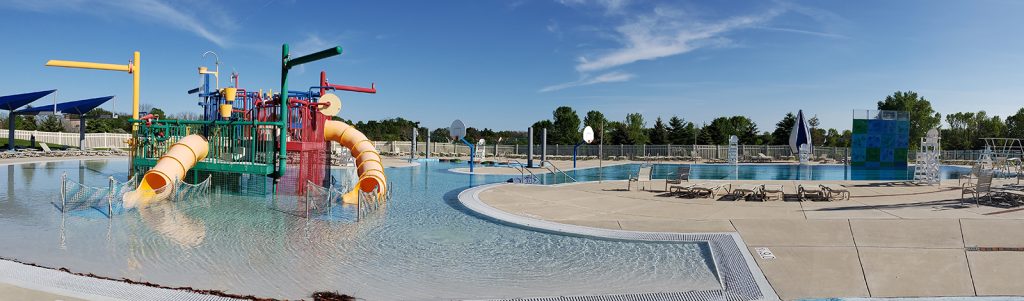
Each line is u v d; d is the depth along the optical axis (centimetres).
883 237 754
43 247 753
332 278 625
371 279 623
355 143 1534
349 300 551
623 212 1058
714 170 2822
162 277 621
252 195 1328
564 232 873
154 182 1244
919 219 864
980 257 655
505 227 938
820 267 639
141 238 815
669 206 1138
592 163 3397
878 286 575
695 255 731
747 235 799
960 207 1034
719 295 558
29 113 3069
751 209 1075
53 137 4047
